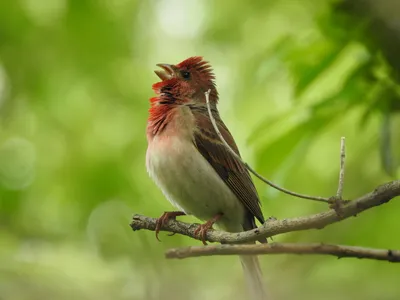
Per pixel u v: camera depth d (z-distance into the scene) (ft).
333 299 38.96
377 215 42.91
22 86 58.65
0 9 57.62
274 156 34.63
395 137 42.96
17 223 55.72
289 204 50.80
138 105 58.54
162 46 61.31
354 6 33.40
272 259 39.96
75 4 57.26
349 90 33.81
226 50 60.80
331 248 19.92
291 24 58.18
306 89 34.55
